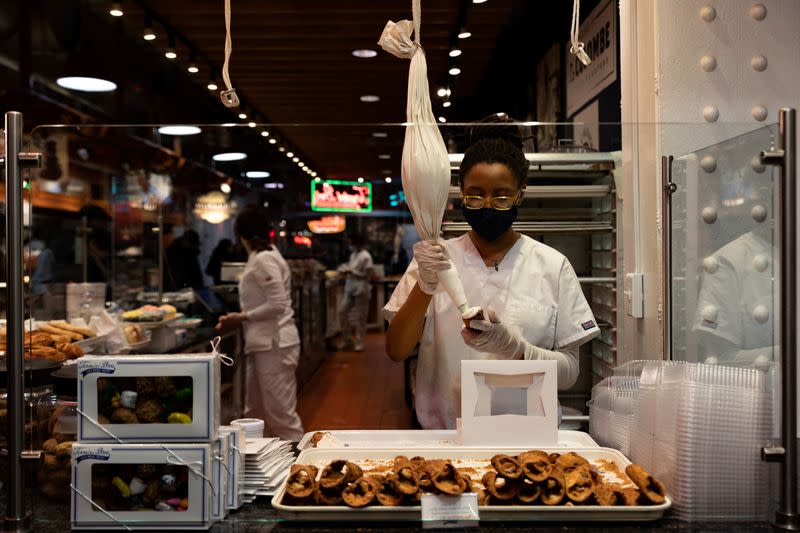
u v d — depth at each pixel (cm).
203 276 397
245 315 269
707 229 149
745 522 116
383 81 595
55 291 350
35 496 123
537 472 113
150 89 560
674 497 117
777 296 124
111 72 507
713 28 181
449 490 108
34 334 232
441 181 123
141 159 359
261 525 114
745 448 116
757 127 131
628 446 137
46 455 122
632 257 171
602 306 169
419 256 127
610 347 168
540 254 161
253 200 287
